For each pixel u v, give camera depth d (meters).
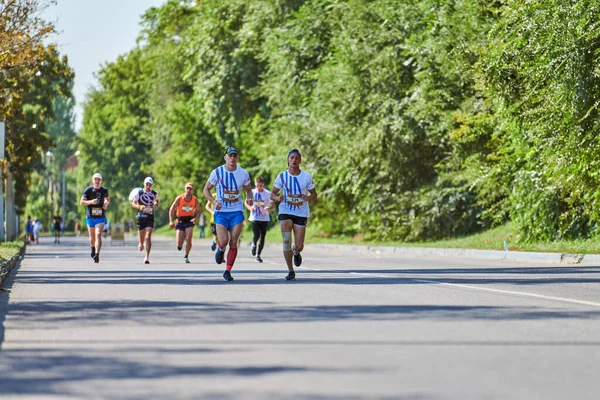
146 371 16.17
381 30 87.94
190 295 31.56
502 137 75.25
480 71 64.38
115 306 27.77
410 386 14.67
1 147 92.88
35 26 65.38
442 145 83.94
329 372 15.98
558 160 60.41
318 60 105.00
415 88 83.19
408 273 44.81
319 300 29.28
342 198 100.75
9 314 25.55
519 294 31.36
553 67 57.22
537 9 58.06
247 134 131.38
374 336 20.61
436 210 87.44
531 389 14.40
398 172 90.25
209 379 15.37
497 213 82.12
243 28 118.94
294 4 114.69
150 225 58.56
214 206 38.88
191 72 129.88
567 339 20.05
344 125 91.94
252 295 31.36
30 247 117.38
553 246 66.56
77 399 13.86
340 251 94.62
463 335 20.72
